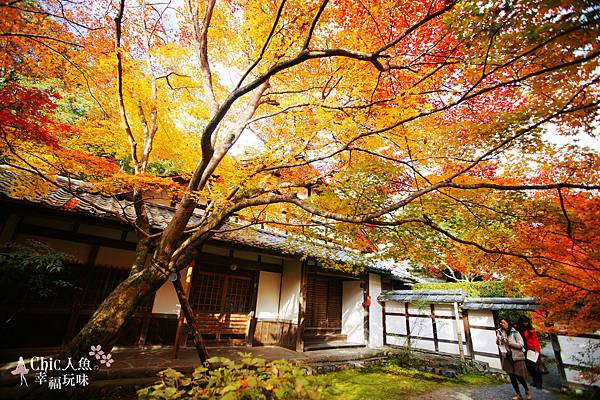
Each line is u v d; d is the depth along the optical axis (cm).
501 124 440
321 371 877
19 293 662
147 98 771
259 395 257
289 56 606
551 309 650
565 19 288
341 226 640
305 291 1053
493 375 941
